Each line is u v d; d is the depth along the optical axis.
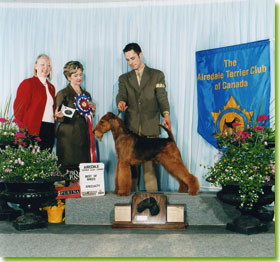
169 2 3.81
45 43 3.93
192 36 3.77
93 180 3.18
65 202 3.14
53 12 3.94
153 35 3.82
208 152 3.71
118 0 3.86
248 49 3.48
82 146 3.76
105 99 3.88
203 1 3.76
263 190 2.73
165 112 3.57
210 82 3.64
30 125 3.67
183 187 3.29
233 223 2.83
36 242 2.52
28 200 2.80
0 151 3.01
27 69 3.92
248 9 3.67
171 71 3.79
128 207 2.93
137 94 3.63
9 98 3.92
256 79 3.44
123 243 2.49
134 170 3.55
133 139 3.16
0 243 2.50
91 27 3.91
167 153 3.16
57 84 3.91
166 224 2.88
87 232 2.79
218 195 2.88
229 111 3.55
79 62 3.79
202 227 2.95
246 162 2.70
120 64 3.87
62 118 3.73
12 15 3.96
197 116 3.75
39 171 2.89
